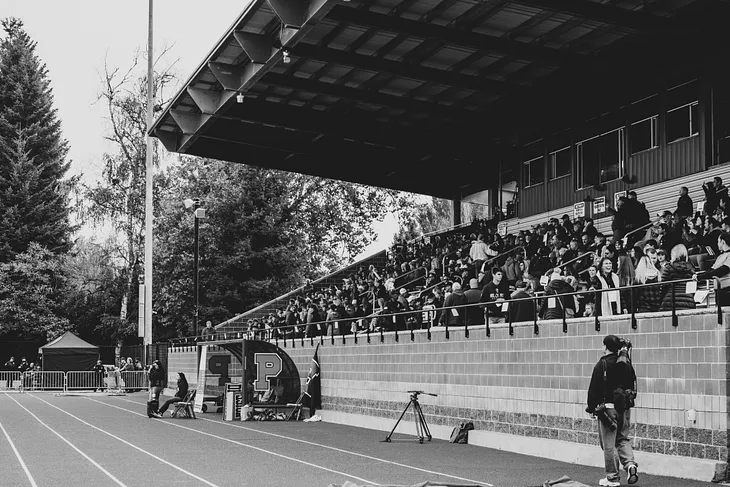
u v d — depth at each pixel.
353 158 41.84
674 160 30.62
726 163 28.08
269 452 19.58
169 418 31.34
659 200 30.66
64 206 73.88
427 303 26.53
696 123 29.84
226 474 15.84
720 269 15.23
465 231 43.12
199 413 34.16
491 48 28.95
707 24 26.62
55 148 75.00
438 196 46.97
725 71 28.70
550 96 33.97
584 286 19.97
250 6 27.78
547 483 13.55
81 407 38.25
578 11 25.52
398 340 25.73
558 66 30.27
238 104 35.97
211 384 40.25
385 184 45.69
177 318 60.59
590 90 32.91
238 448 20.52
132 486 14.46
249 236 60.12
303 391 32.38
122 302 69.69
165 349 51.56
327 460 17.92
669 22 26.30
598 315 17.55
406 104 35.34
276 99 37.22
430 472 15.85
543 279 21.69
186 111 38.69
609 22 25.88
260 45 29.89
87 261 73.62
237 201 59.31
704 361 14.77
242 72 33.16
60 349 57.00
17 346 68.88
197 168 60.81
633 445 16.17
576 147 35.84
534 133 38.31
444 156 41.56
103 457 18.80
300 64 33.22
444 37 28.44
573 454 17.39
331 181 68.69
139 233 68.88
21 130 73.75
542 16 27.89
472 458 18.14
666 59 29.77
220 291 59.56
